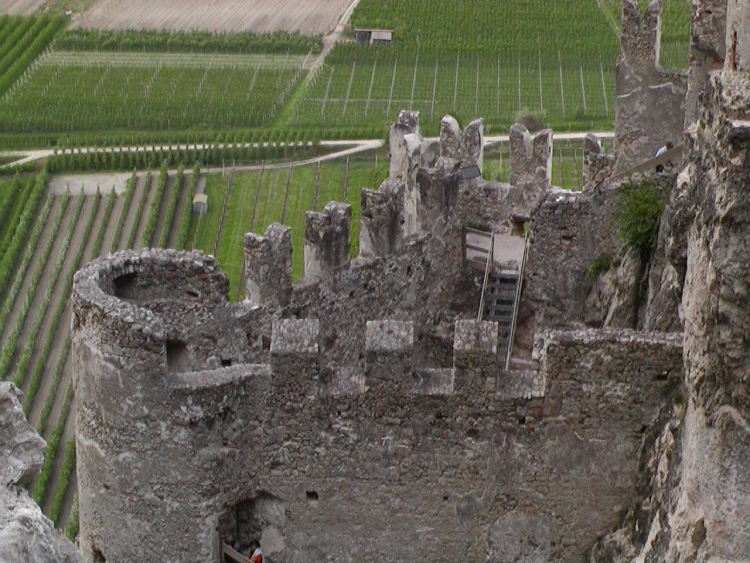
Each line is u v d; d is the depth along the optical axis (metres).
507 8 133.62
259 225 89.00
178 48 129.62
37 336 78.31
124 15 139.12
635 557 29.61
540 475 31.61
